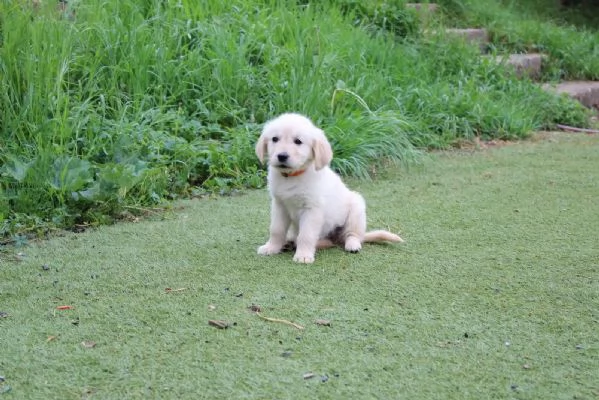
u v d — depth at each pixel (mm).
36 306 2988
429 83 5168
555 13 9062
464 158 4453
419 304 2996
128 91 4223
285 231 3311
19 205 3551
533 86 5652
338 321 2916
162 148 3969
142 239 3422
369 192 3930
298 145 3229
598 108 6355
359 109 4500
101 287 3086
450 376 2727
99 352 2797
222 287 3082
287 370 2740
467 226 3537
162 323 2908
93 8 4367
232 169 4023
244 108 4320
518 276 3150
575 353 2801
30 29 3998
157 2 4578
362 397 2668
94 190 3600
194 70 4332
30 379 2715
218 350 2805
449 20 6984
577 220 3590
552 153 4551
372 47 5059
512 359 2779
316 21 4945
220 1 4750
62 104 3955
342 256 3283
